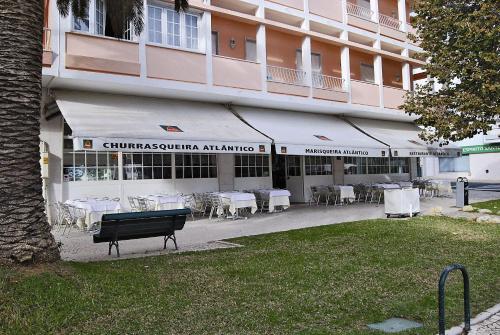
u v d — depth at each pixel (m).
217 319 5.07
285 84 17.67
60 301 5.22
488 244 9.44
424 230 11.33
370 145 18.19
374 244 9.50
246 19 16.86
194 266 7.45
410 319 5.21
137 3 11.76
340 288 6.29
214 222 13.99
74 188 13.77
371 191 19.95
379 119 24.02
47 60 11.88
